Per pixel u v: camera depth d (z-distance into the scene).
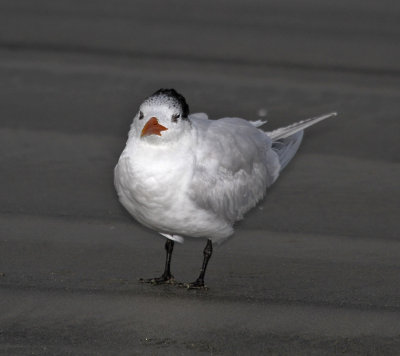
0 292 10.15
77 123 16.09
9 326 9.42
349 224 12.62
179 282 10.88
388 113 16.94
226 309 10.07
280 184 13.90
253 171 11.66
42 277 10.66
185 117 10.27
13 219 12.30
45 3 23.06
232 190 11.02
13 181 13.60
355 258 11.55
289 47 20.48
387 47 20.77
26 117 16.23
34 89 17.55
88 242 11.77
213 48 20.23
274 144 12.81
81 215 12.59
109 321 9.66
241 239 12.09
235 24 22.03
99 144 15.26
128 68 18.80
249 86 18.02
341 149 15.38
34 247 11.50
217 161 10.71
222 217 10.86
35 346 9.03
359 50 20.50
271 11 23.30
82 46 20.00
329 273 11.11
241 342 9.30
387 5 24.33
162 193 10.12
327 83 18.38
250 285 10.80
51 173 14.00
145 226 11.66
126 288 10.53
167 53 19.78
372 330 9.56
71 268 10.98
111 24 21.64
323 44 20.78
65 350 8.98
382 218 12.85
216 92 17.61
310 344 9.26
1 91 17.38
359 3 24.39
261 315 9.92
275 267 11.31
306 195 13.55
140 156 10.03
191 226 10.58
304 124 12.81
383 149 15.45
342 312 9.98
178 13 22.80
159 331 9.50
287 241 12.05
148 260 11.44
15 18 21.66
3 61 18.89
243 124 11.85
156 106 10.01
